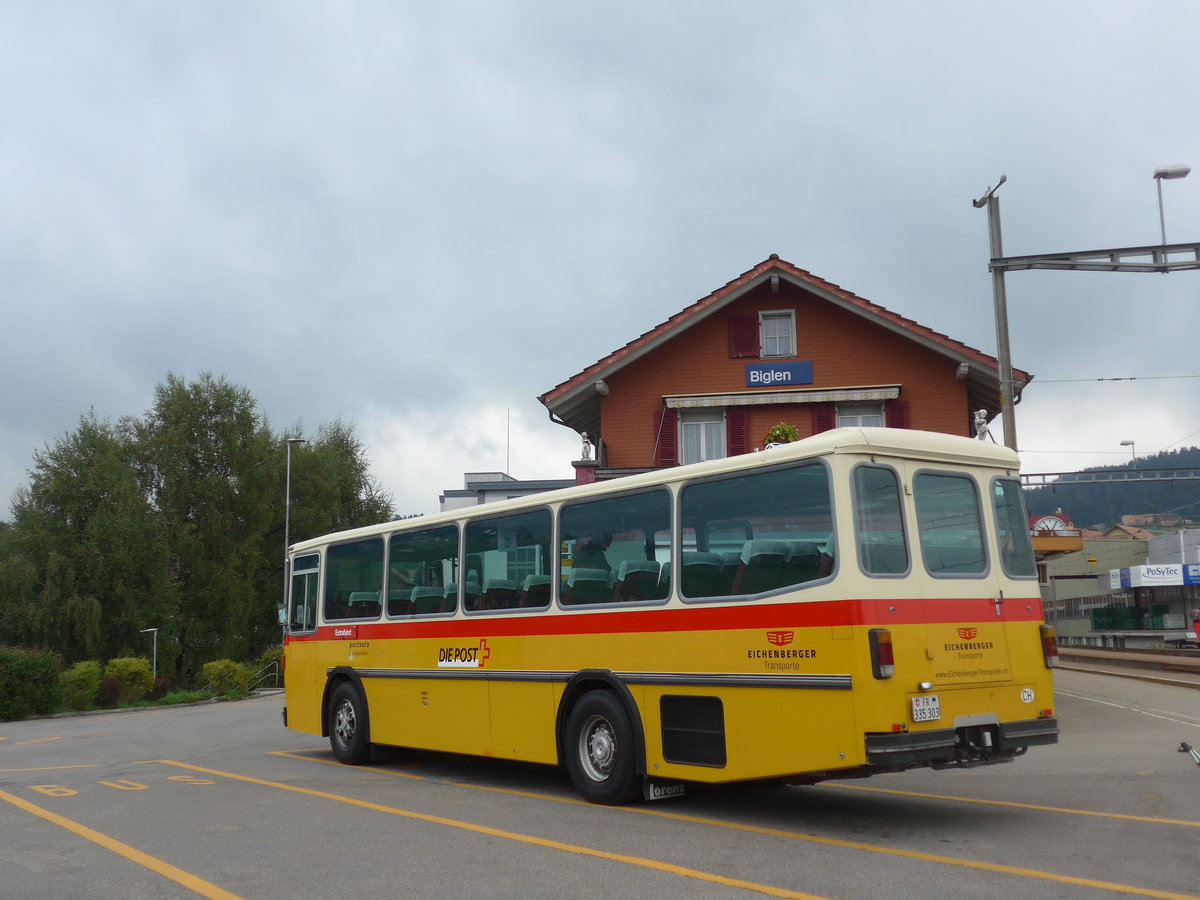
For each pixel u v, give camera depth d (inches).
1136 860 276.7
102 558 1975.9
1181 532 2379.4
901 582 316.8
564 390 997.8
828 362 976.9
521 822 345.1
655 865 277.1
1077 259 776.3
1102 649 2004.2
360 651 525.0
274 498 2415.1
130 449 2279.8
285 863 288.4
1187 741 570.6
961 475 343.9
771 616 327.3
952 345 943.7
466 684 451.2
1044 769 463.8
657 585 369.4
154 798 414.9
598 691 386.0
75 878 276.5
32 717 1117.7
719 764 339.0
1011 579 346.0
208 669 1427.2
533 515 428.1
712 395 975.6
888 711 302.7
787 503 329.7
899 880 257.1
